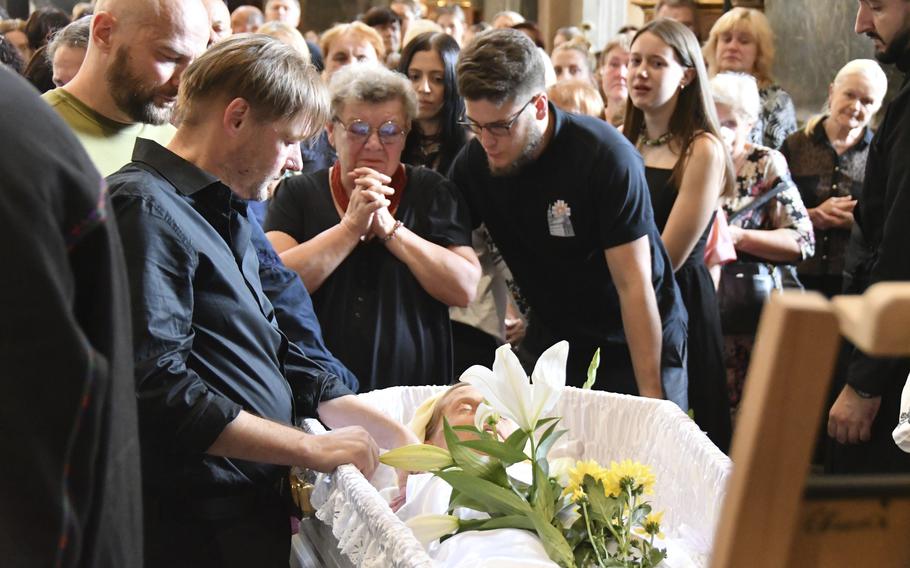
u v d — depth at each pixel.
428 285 2.89
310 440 1.91
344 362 2.84
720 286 3.75
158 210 1.80
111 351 1.07
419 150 3.69
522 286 3.15
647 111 3.37
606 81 5.30
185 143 1.96
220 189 1.93
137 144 1.95
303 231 2.99
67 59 3.00
